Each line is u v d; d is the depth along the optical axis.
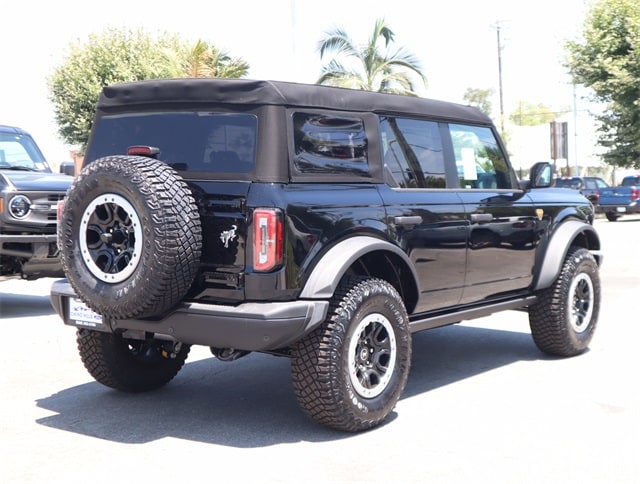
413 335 8.55
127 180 4.64
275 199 4.75
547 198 7.17
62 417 5.49
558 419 5.38
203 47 22.72
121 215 4.75
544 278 6.96
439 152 6.17
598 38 29.19
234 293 4.80
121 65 26.05
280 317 4.67
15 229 9.36
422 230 5.69
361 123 5.47
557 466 4.48
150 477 4.35
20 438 5.04
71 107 26.45
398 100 5.85
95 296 4.79
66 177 10.27
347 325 4.91
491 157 6.79
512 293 6.92
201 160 5.06
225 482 4.27
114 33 26.80
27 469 4.49
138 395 6.08
